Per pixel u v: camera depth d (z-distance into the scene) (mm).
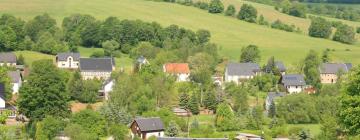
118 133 162000
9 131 150625
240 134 168375
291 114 192375
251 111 187250
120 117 175000
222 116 180250
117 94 195375
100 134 161750
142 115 181375
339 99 78938
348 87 78375
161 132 167000
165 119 175500
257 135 170625
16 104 192875
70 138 151500
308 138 160750
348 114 75125
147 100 190625
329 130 93688
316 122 192250
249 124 181000
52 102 175375
